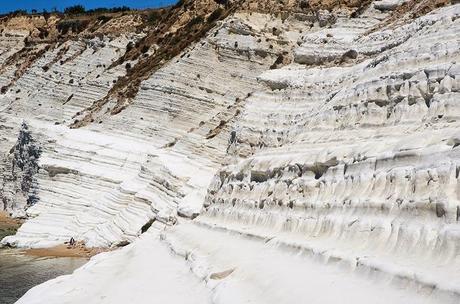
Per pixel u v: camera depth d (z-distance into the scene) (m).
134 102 57.69
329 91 29.77
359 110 21.16
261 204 22.22
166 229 31.45
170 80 56.66
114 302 18.56
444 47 19.83
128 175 47.44
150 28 77.44
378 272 12.11
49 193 48.81
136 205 41.38
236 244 20.34
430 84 18.61
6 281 31.80
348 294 11.95
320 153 19.03
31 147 56.50
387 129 19.27
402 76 19.81
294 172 20.39
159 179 41.66
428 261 11.66
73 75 73.69
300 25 57.78
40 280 31.89
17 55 89.69
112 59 74.25
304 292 13.05
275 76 35.31
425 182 13.14
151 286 19.45
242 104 52.38
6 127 67.25
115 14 88.44
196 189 37.34
